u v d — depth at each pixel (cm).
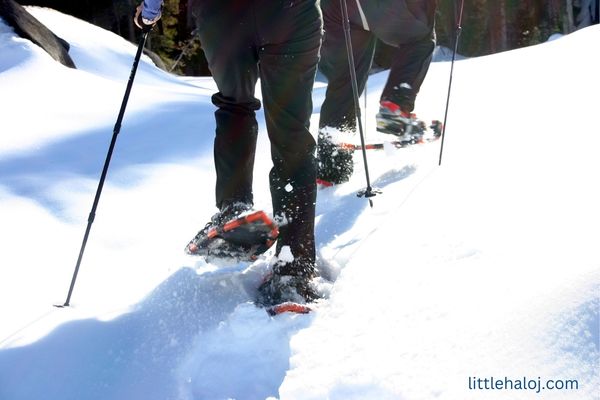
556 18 2328
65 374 220
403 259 263
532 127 438
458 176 363
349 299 245
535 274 208
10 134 453
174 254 313
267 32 251
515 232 253
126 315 253
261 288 267
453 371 180
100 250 312
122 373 221
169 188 390
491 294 208
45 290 275
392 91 441
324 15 391
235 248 264
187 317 252
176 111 558
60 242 315
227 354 226
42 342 234
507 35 2333
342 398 187
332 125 400
